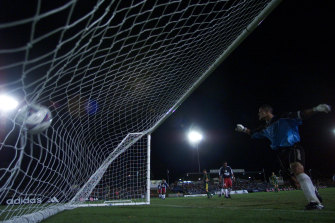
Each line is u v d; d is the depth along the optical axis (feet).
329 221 8.00
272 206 15.28
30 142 10.14
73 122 16.74
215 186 91.66
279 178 108.06
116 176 26.96
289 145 12.01
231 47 14.76
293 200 20.10
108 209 17.12
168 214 11.99
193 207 16.60
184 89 20.85
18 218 9.02
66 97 12.90
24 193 10.55
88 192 23.03
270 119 12.96
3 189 8.43
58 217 12.05
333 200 17.44
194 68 18.62
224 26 15.14
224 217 9.95
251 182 109.09
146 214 12.39
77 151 18.80
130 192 26.58
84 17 5.68
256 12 13.97
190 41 16.03
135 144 27.14
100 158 23.17
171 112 22.00
